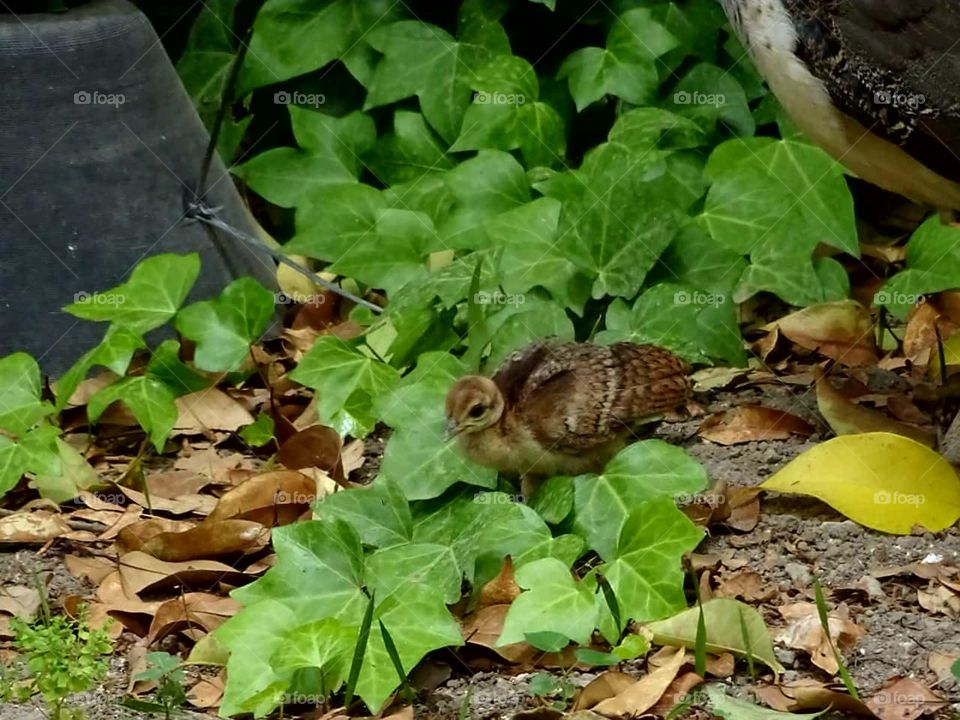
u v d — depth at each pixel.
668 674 6.14
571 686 6.14
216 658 6.45
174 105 9.30
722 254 8.82
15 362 8.26
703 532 6.68
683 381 7.74
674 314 8.44
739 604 6.34
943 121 7.56
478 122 10.20
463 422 7.11
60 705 6.00
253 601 6.52
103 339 8.62
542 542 6.79
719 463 7.89
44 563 7.29
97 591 7.03
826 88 7.71
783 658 6.36
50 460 7.73
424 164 10.45
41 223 8.85
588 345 7.68
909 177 8.01
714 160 9.80
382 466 7.39
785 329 9.04
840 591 6.79
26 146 8.80
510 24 10.86
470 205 9.60
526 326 8.19
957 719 5.93
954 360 8.52
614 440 7.46
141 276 8.52
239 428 8.52
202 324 8.50
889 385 8.72
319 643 6.02
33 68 8.76
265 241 9.98
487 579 6.71
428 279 8.74
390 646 6.01
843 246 9.55
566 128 10.64
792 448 8.05
